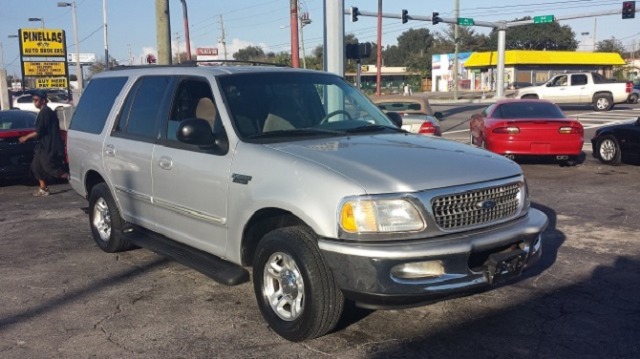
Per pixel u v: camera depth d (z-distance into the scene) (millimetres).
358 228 3875
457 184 4078
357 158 4266
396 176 4004
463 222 4102
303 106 5328
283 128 4992
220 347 4383
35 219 8828
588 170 12367
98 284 5812
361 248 3832
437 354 4203
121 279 5945
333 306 4141
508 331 4559
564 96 32562
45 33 28016
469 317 4812
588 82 32094
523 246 4395
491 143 12477
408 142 4844
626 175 11672
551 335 4484
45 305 5289
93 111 6898
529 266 4461
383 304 3910
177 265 6359
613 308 4977
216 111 5043
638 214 8273
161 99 5738
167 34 13664
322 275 4082
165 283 5797
